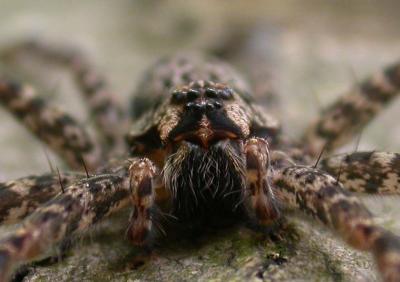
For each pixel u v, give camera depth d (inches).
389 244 1.9
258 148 2.1
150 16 5.2
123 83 3.9
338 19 5.0
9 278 2.1
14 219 2.2
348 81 3.7
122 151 2.5
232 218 2.2
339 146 2.7
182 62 2.7
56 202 2.0
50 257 2.2
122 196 2.1
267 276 2.0
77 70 3.2
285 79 3.8
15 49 3.7
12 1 5.5
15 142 3.1
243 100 2.3
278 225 2.2
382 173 2.2
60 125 2.6
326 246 2.1
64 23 5.0
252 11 5.0
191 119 2.1
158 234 2.2
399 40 4.6
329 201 2.0
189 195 2.2
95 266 2.2
